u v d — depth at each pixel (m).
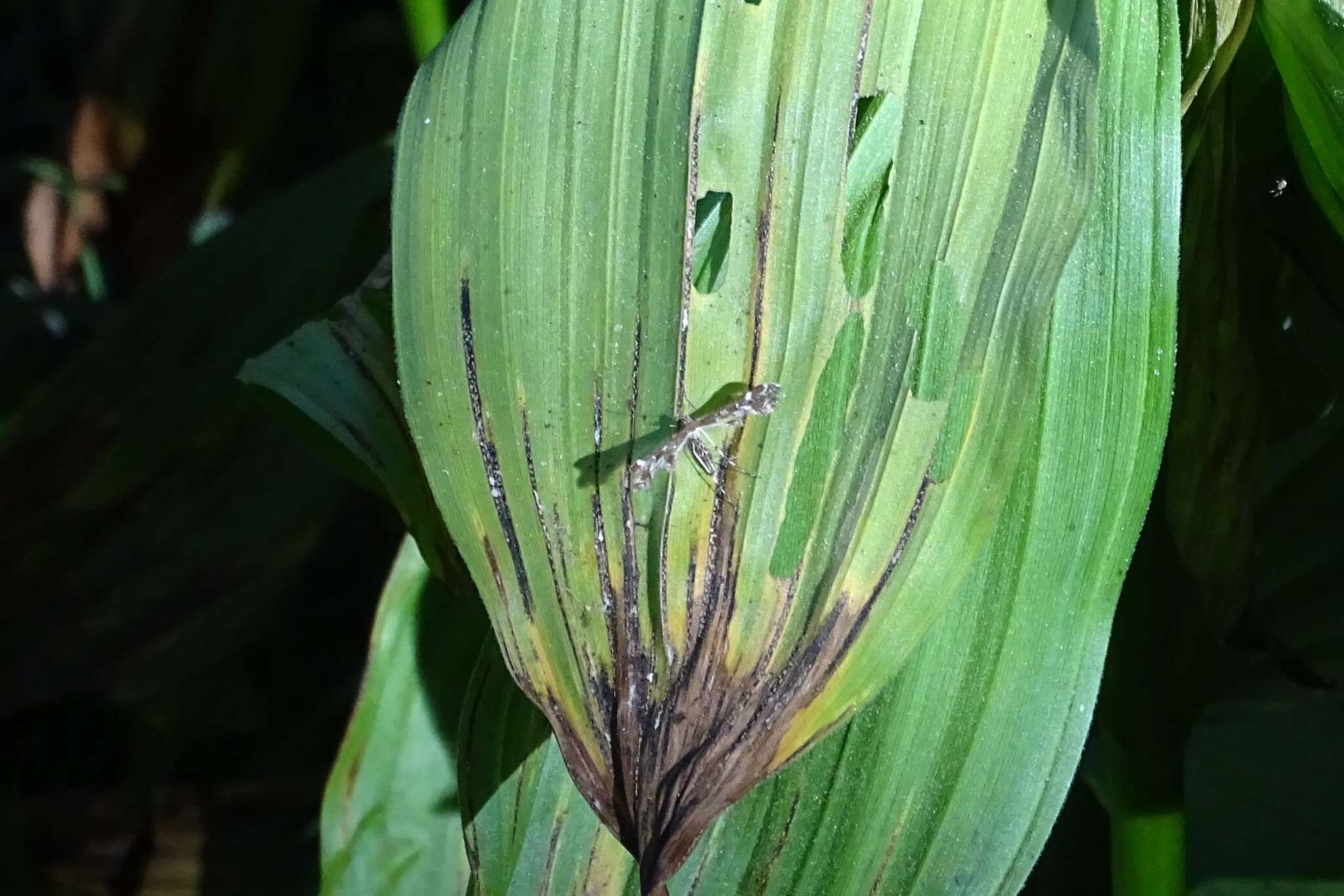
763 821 0.49
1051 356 0.47
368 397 0.49
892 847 0.49
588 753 0.43
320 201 0.74
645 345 0.43
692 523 0.43
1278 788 0.57
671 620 0.43
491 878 0.49
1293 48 0.49
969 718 0.48
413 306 0.44
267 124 0.96
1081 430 0.48
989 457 0.45
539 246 0.43
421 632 0.53
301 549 0.69
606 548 0.43
